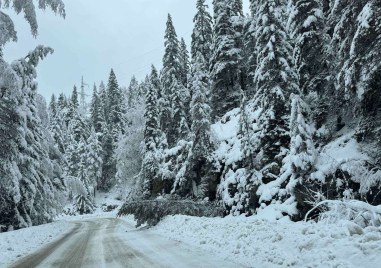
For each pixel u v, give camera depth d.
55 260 10.38
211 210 22.67
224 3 37.16
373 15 12.70
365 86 13.99
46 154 29.64
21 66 20.06
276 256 7.13
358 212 9.09
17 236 16.91
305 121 17.72
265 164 21.56
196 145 27.98
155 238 13.69
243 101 22.06
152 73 45.81
